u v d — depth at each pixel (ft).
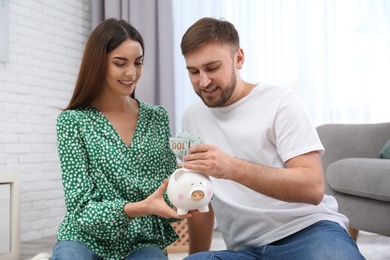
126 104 4.90
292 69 11.80
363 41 11.27
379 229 7.39
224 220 5.02
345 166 8.04
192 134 4.25
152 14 12.57
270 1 11.93
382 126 9.17
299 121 4.66
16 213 9.01
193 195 3.86
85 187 4.39
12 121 11.03
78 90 4.70
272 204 4.79
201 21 4.70
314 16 11.62
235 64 4.80
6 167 10.86
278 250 4.61
